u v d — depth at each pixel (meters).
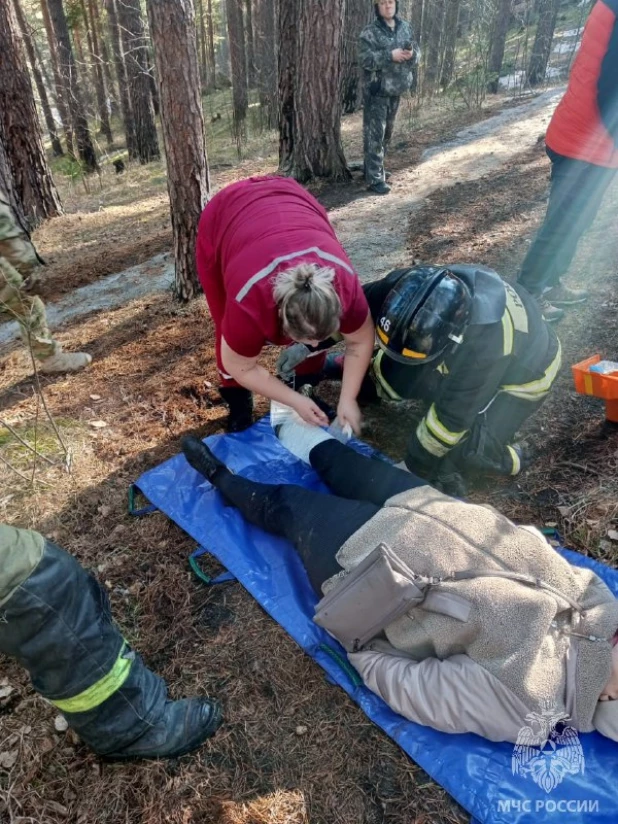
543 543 2.01
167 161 4.39
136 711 1.86
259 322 2.14
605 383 2.89
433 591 1.88
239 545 2.67
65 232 7.83
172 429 3.48
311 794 1.87
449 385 2.45
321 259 2.15
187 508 2.88
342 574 2.09
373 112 6.69
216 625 2.38
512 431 2.87
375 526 2.12
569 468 2.92
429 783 1.86
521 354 2.54
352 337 2.43
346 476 2.60
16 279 2.83
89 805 1.87
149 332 4.57
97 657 1.72
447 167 7.59
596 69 3.19
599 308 4.05
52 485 3.08
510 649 1.78
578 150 3.41
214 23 23.20
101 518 2.90
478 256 4.97
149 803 1.86
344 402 2.58
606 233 5.04
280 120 8.34
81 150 15.04
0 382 4.07
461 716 1.85
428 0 15.40
